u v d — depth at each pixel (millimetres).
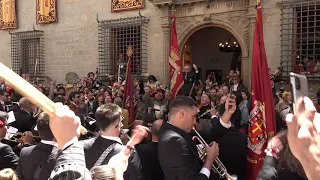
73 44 15070
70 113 1107
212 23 11727
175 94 9250
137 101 9188
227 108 3168
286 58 10391
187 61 12961
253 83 4051
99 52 14297
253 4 10594
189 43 13195
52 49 15672
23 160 2873
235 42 17609
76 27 14953
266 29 10656
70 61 15164
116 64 13836
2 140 4738
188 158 2562
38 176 2689
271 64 10586
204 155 2818
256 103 3932
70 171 1099
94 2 14406
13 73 920
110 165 2291
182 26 12234
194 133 3191
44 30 15898
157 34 12680
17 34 16531
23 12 16547
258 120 3785
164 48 12453
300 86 914
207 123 4641
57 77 15547
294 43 10164
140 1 13031
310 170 787
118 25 13586
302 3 9914
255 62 4098
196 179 2498
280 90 8922
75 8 14969
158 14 12641
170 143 2602
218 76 18531
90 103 8875
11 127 5051
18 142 4766
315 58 10133
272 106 3928
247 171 3488
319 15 9609
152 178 3170
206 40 18641
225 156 3145
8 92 9914
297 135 802
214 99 7660
